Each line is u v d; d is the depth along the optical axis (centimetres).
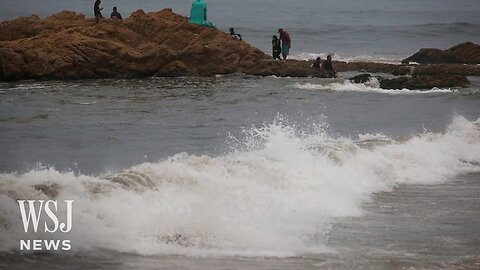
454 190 3353
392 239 2548
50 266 2066
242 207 2689
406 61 10031
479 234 2650
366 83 7419
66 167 3412
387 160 3644
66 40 7650
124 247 2247
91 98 6150
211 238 2398
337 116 5453
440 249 2459
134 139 4241
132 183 2641
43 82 7219
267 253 2322
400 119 5338
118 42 7988
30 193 2386
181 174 2817
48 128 4600
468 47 9831
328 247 2422
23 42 7675
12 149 3844
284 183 3036
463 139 4353
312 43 13562
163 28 8338
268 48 12175
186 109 5634
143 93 6569
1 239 2158
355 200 3052
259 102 6141
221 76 8044
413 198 3166
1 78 7181
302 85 7362
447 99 6569
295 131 4575
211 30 8338
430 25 18762
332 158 3450
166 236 2364
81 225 2294
